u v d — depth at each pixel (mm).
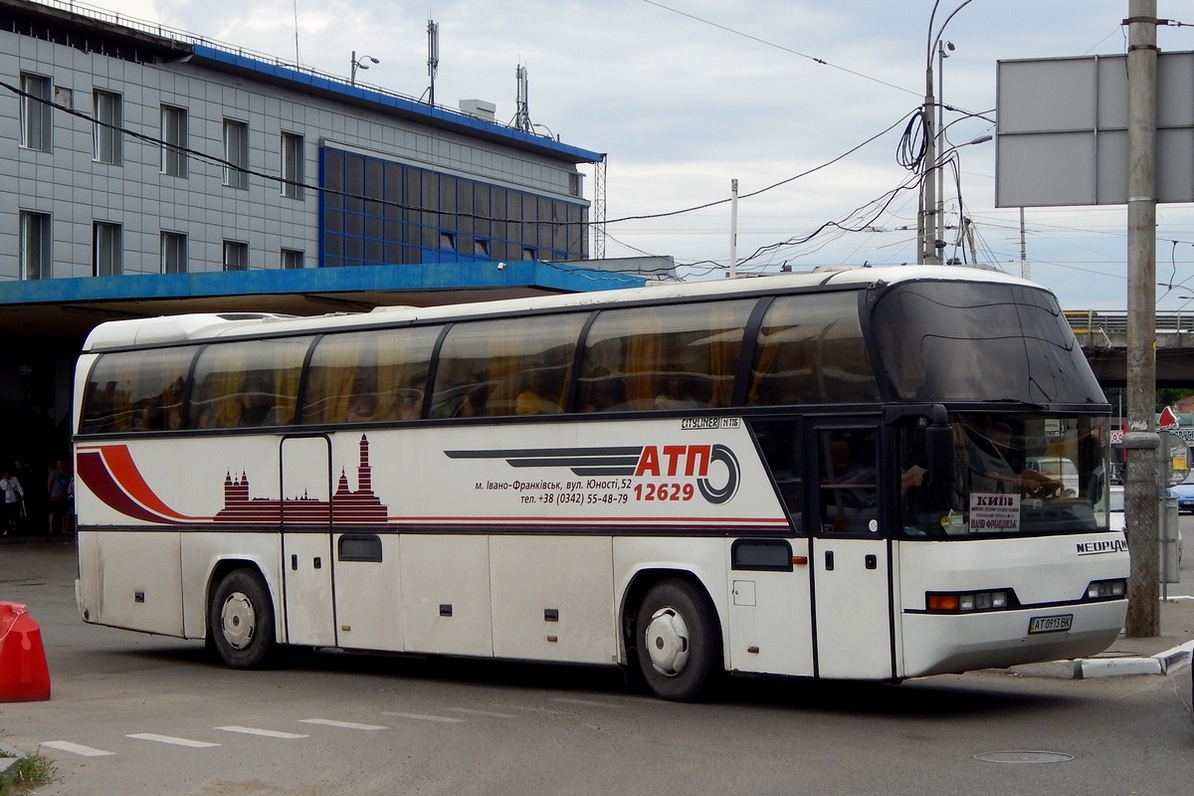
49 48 42344
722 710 11711
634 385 12438
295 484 15219
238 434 15812
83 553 17422
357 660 16688
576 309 13086
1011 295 11508
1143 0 15672
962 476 10672
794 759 9359
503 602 13289
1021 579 10742
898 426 10758
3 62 41125
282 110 49438
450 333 14023
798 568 11203
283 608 15281
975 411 10805
